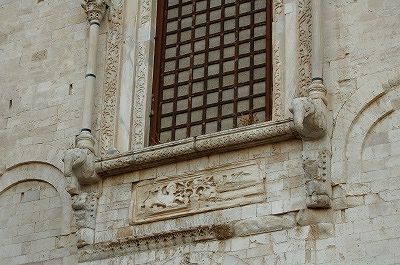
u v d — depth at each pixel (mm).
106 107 33750
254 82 32375
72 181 32406
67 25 36156
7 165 34969
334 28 31250
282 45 32000
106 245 31594
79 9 36188
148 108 33438
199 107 32938
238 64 32906
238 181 30453
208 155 31188
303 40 31609
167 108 33438
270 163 30266
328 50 31062
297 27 31875
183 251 30438
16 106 35781
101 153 33125
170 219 31000
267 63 32312
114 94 33844
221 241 30062
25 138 35062
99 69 34500
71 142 34156
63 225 33125
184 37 34156
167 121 33250
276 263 29016
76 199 32406
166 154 31422
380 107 29734
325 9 31625
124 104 33469
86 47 35438
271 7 33031
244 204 30125
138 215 31516
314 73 30422
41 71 35938
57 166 34062
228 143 30656
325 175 29219
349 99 30125
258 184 30172
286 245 29094
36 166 34531
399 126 29344
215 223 30203
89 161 32281
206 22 34031
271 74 32094
